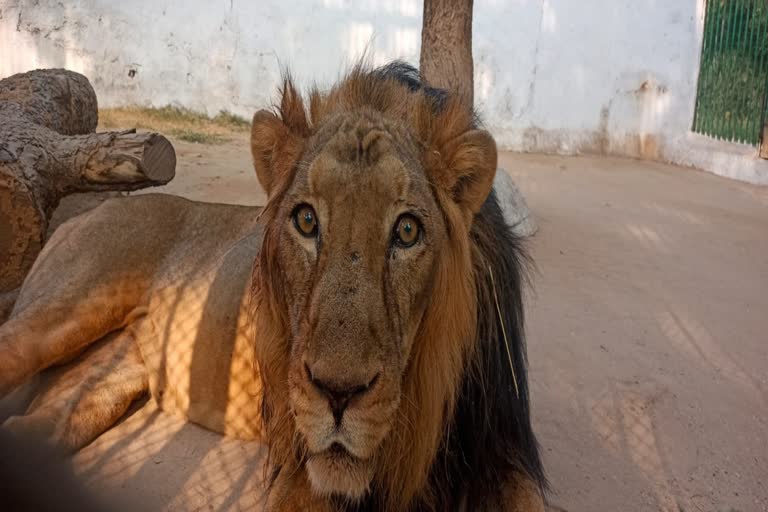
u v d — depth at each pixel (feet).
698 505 3.43
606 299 5.97
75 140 5.32
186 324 3.84
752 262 7.59
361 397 2.23
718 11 13.07
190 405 3.88
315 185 2.35
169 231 4.17
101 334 4.04
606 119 14.11
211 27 13.30
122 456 3.59
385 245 2.33
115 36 13.01
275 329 2.71
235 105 13.56
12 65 12.91
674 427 4.09
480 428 2.88
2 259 4.98
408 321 2.43
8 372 3.68
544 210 9.10
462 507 2.96
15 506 2.93
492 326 2.88
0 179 4.83
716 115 13.30
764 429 4.13
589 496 3.44
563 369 4.66
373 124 2.47
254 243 3.78
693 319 5.68
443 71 7.62
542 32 13.88
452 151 2.55
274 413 2.85
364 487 2.39
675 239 8.26
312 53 13.60
